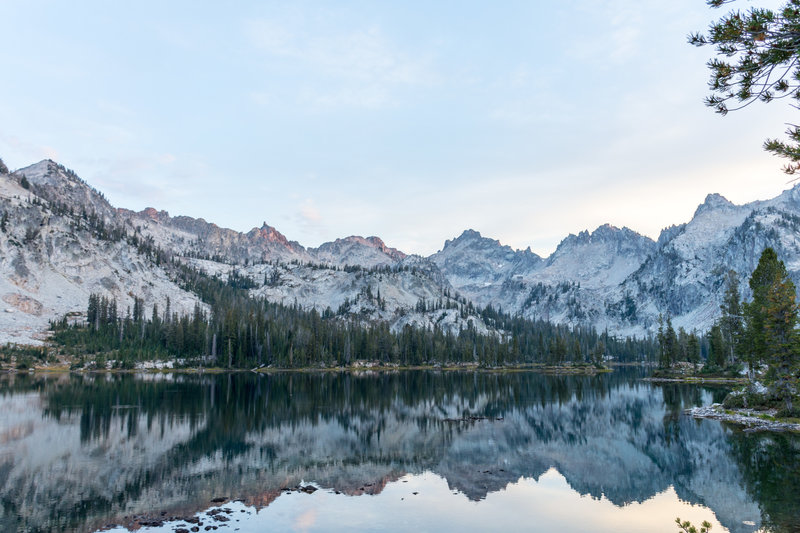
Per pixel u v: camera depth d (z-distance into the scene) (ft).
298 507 110.01
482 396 356.38
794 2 43.01
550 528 99.19
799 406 223.10
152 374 542.16
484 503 115.03
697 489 124.47
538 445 181.98
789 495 116.67
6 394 315.99
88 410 249.34
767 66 46.88
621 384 479.82
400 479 135.64
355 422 230.48
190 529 95.76
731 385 451.12
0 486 122.42
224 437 187.93
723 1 46.14
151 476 133.28
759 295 293.84
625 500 117.80
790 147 46.32
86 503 110.73
